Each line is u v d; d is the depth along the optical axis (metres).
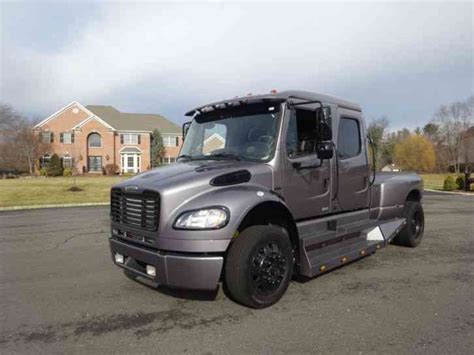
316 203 4.48
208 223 3.30
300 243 4.08
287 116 4.15
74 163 44.09
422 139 57.12
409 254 6.02
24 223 9.77
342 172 4.91
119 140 48.34
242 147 4.27
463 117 60.03
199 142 4.77
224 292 4.10
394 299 3.96
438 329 3.22
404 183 6.29
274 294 3.75
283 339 3.06
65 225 9.41
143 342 3.03
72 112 45.88
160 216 3.41
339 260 4.33
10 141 46.34
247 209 3.46
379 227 5.47
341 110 4.99
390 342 2.98
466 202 15.41
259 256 3.64
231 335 3.14
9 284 4.59
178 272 3.32
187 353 2.85
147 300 3.98
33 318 3.54
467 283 4.50
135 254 3.68
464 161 56.59
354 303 3.85
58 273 5.06
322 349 2.88
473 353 2.80
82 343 3.03
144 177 3.96
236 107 4.49
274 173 3.95
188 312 3.65
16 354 2.85
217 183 3.59
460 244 6.81
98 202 15.42
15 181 29.28
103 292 4.25
